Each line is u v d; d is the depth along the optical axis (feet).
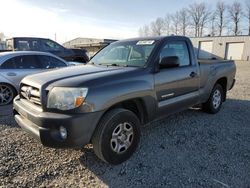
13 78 21.70
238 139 13.57
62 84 9.55
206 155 11.60
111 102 9.93
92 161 11.00
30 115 9.87
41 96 9.73
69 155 11.50
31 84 10.66
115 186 9.20
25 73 22.33
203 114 18.20
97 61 14.55
